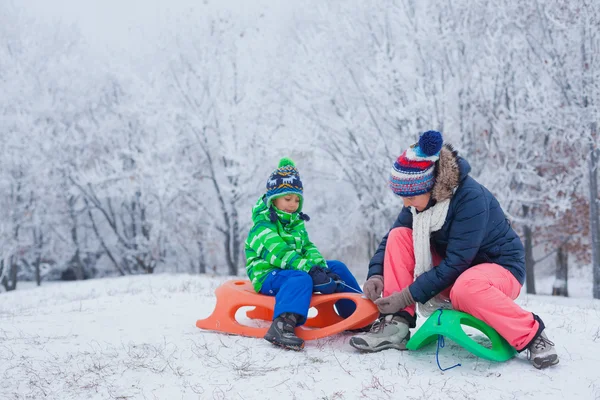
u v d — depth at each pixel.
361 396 2.24
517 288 2.81
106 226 20.80
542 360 2.50
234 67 16.56
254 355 2.80
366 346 2.79
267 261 3.26
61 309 5.16
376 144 13.10
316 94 13.56
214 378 2.48
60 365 2.72
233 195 15.27
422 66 12.86
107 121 17.64
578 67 11.20
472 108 12.64
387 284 2.87
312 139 12.80
